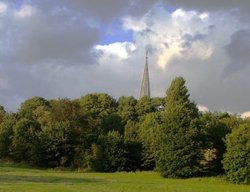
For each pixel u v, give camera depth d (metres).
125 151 108.88
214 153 97.62
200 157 92.19
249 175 79.69
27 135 119.12
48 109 136.50
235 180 80.75
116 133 111.25
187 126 93.56
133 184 64.75
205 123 99.75
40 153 112.12
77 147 114.38
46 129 114.19
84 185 59.66
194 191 57.41
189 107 99.94
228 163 82.69
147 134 112.06
